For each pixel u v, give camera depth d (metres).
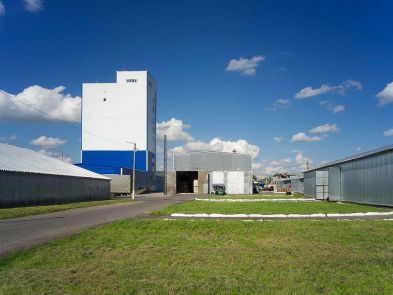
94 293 7.40
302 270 9.04
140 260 10.23
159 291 7.50
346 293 7.27
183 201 46.81
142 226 17.27
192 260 10.20
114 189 76.69
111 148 101.69
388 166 30.48
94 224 19.12
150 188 101.50
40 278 8.41
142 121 101.69
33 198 36.62
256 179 144.75
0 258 10.32
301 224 17.91
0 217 22.77
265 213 24.91
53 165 46.97
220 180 81.75
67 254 10.91
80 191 48.53
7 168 33.03
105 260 10.25
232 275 8.66
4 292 7.41
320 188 45.88
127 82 102.31
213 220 20.06
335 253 11.10
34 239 13.83
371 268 9.19
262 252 11.27
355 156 38.12
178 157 100.62
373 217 22.50
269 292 7.38
